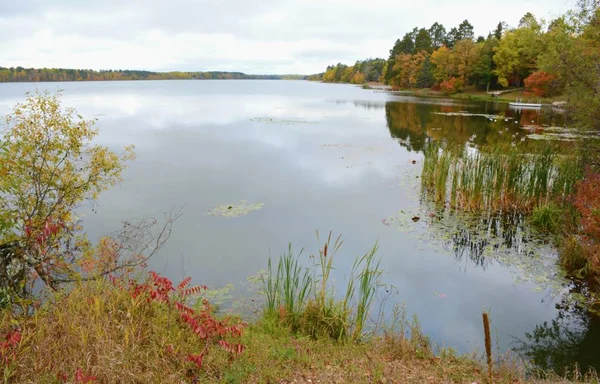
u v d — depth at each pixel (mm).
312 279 8094
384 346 5387
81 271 6660
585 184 8969
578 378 5367
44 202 6945
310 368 4547
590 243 8320
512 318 6973
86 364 3670
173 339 4480
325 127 31188
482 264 9016
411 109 45438
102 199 12953
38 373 3633
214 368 4277
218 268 8438
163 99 61531
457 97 64562
